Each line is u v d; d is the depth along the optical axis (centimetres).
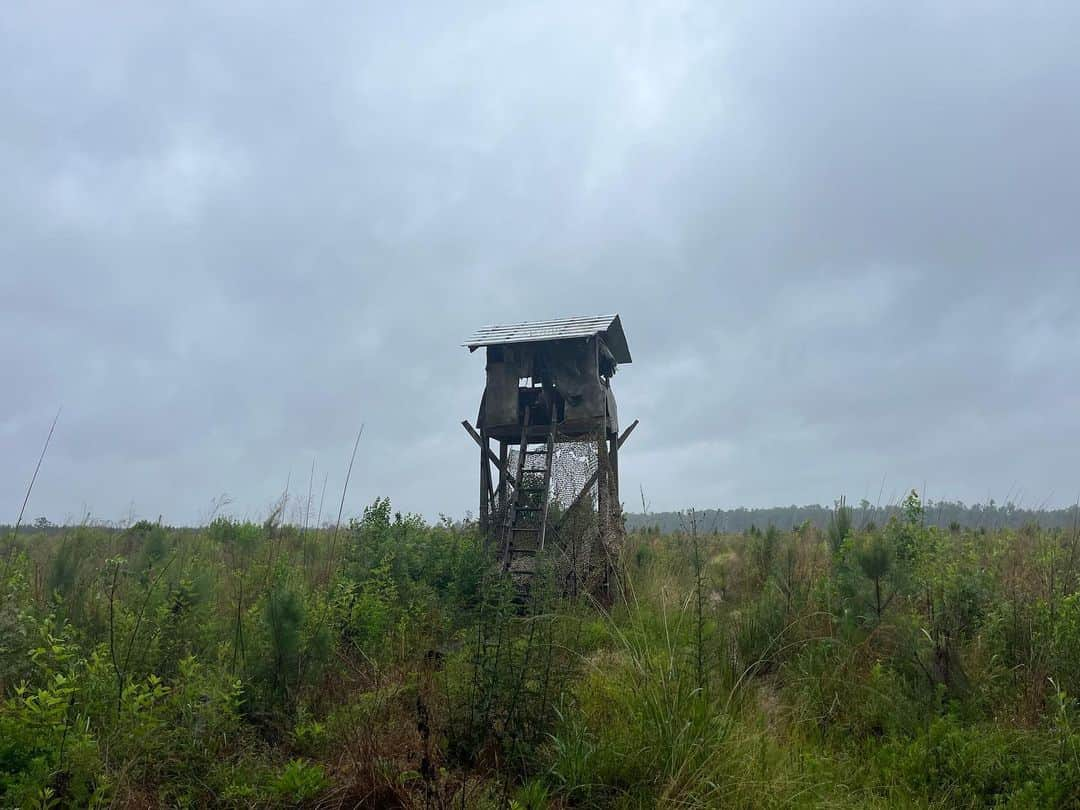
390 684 573
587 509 1170
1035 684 584
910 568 814
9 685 458
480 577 919
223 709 487
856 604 748
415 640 727
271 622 569
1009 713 564
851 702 613
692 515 845
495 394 1284
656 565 1192
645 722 512
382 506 1140
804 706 602
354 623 698
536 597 648
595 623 828
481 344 1270
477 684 526
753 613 809
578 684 584
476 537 1115
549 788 459
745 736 515
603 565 1112
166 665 541
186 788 418
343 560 935
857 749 544
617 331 1407
